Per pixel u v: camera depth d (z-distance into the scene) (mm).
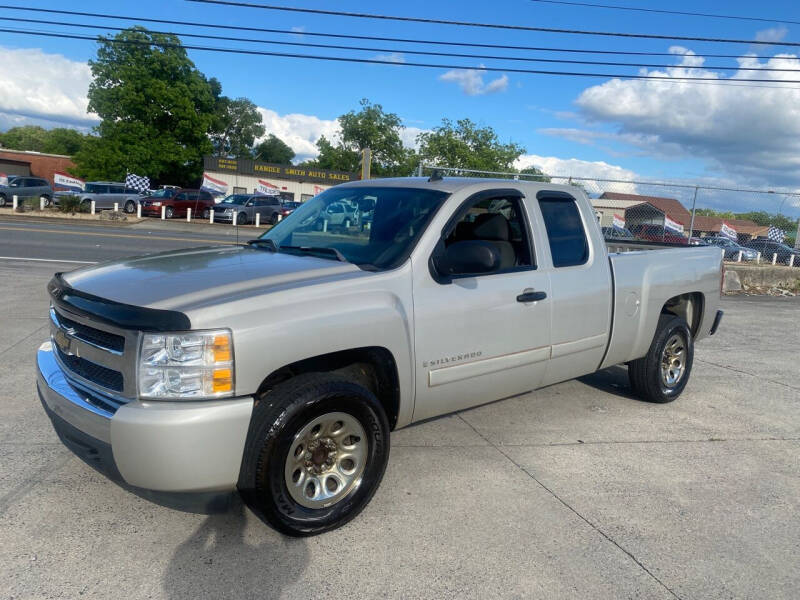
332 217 4262
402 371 3494
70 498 3441
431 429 4762
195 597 2684
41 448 4031
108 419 2801
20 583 2705
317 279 3291
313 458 3174
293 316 3020
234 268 3467
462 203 3914
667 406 5582
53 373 3361
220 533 3184
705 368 7090
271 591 2750
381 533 3256
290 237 4262
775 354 7969
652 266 5215
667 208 17031
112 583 2744
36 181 33969
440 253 3717
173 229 28141
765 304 12883
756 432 5035
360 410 3256
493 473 4020
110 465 2838
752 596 2879
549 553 3137
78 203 31859
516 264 4250
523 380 4281
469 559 3053
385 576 2893
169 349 2766
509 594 2805
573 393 5836
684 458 4422
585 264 4613
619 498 3762
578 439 4684
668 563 3104
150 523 3242
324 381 3102
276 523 3025
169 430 2695
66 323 3297
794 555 3232
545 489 3830
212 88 66938
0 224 23094
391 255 3629
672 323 5418
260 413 2963
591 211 4809
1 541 3008
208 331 2789
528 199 4340
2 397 4922
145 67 54469
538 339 4258
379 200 4164
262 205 34969
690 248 5945
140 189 38969
